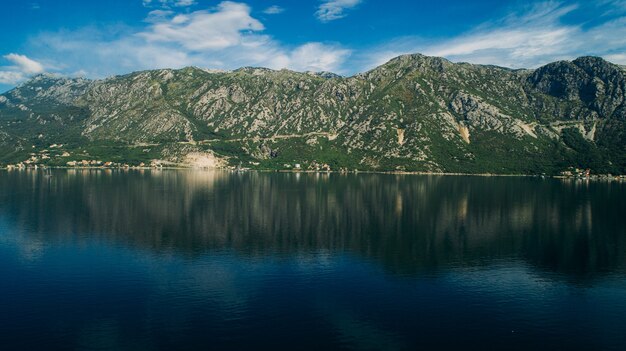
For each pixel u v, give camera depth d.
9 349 64.25
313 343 67.19
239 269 103.25
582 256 119.62
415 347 66.94
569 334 72.19
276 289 90.06
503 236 143.62
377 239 136.62
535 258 116.88
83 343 66.12
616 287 94.88
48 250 118.25
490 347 67.50
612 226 162.75
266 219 170.00
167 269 102.44
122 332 69.75
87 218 165.38
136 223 157.25
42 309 78.38
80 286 90.25
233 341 67.31
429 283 95.25
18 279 94.25
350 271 102.81
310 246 126.62
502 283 96.38
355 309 80.31
